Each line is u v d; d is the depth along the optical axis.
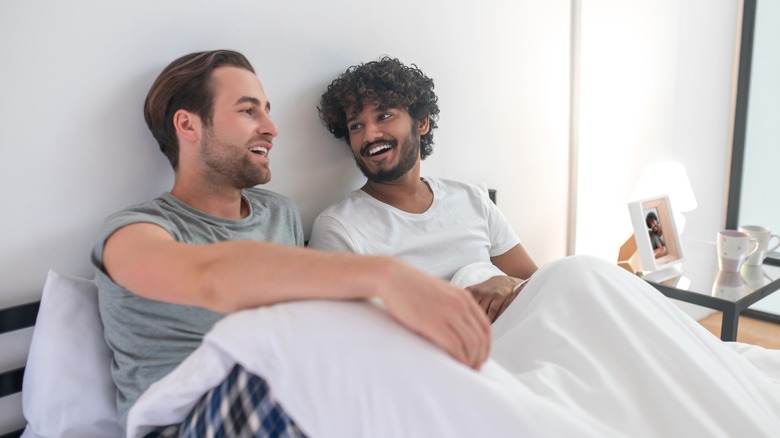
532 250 2.20
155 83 1.15
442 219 1.57
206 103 1.14
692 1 2.49
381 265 0.71
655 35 2.40
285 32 1.41
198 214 1.15
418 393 0.65
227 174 1.18
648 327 0.91
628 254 2.28
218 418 0.73
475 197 1.68
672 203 2.28
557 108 2.16
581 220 2.31
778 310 2.68
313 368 0.66
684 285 1.87
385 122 1.45
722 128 2.73
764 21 2.58
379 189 1.54
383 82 1.45
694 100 2.61
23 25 1.04
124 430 1.05
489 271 1.49
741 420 0.79
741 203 2.81
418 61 1.71
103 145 1.16
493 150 1.98
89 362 1.07
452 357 0.69
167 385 0.75
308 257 0.74
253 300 0.75
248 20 1.34
